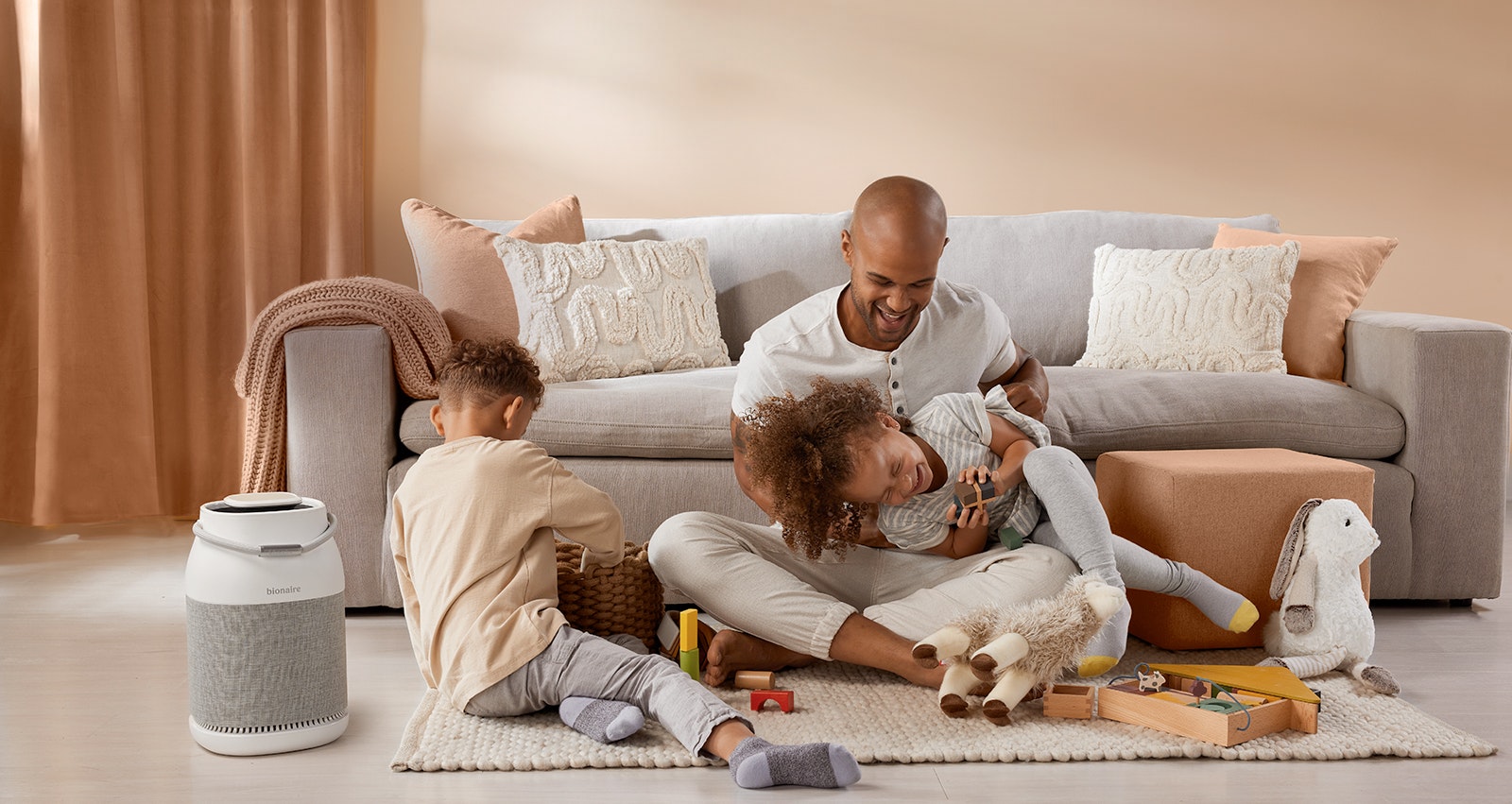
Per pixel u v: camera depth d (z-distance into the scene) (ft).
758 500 6.57
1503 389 7.97
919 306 6.23
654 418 7.96
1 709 6.01
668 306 9.50
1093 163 12.06
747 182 11.98
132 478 10.46
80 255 10.22
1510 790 4.94
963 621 5.65
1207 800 4.83
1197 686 5.71
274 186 11.00
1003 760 5.27
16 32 10.11
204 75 10.69
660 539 6.49
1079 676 6.30
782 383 6.64
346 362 7.79
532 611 5.75
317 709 5.49
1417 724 5.67
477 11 11.66
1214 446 8.12
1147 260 9.78
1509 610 8.09
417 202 9.84
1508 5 11.95
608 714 5.42
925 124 11.97
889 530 6.37
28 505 10.39
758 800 4.84
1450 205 12.17
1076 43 11.94
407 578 6.25
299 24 10.96
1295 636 6.54
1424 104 12.06
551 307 8.99
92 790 4.97
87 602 8.11
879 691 6.18
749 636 6.31
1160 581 6.47
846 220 10.46
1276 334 9.22
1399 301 12.28
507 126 11.80
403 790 4.96
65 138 10.01
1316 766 5.21
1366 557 6.58
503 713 5.73
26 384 10.36
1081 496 6.10
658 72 11.83
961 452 6.27
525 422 6.46
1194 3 11.93
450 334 8.64
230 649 5.34
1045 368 9.66
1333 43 12.00
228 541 5.35
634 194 11.93
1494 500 8.01
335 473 7.83
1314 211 12.15
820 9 11.82
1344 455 8.14
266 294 10.99
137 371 10.41
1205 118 12.04
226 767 5.24
